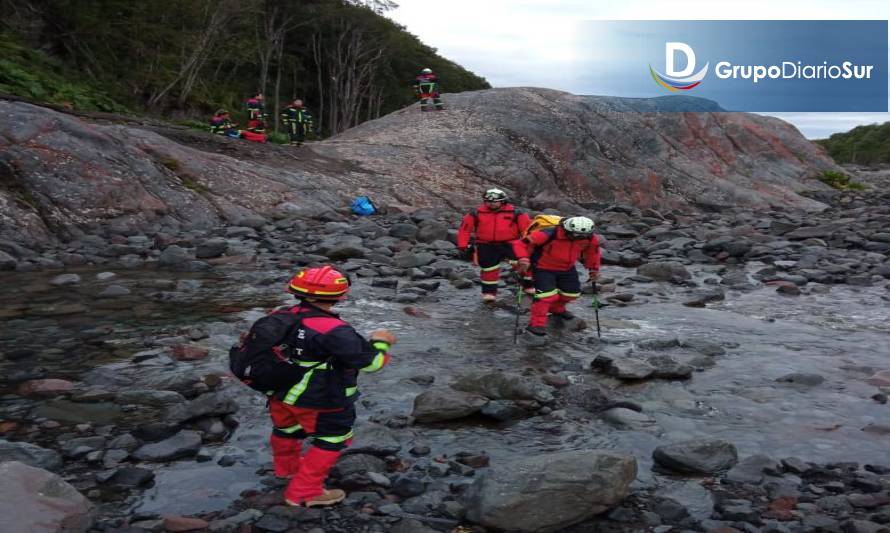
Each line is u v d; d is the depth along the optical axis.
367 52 68.38
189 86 46.00
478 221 9.78
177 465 4.55
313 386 3.78
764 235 16.61
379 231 15.65
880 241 15.52
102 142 16.02
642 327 8.65
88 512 3.81
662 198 27.09
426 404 5.43
